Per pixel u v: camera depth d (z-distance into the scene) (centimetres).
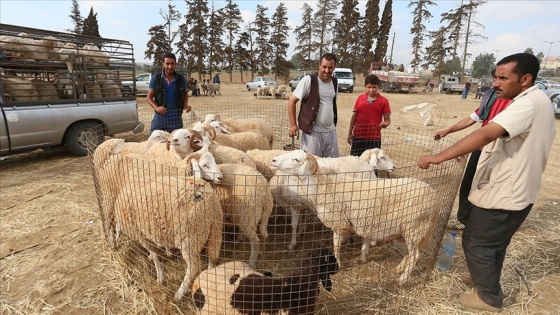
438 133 483
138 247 420
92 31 5784
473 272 324
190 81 2769
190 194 326
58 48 866
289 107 530
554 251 436
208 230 338
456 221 516
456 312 327
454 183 372
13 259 405
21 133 715
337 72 3238
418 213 357
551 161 888
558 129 1419
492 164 295
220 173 366
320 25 5584
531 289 363
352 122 631
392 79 3516
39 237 454
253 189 380
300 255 426
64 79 841
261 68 5641
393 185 372
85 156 837
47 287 358
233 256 416
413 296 347
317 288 291
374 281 371
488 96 429
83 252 420
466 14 5000
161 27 4875
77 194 596
